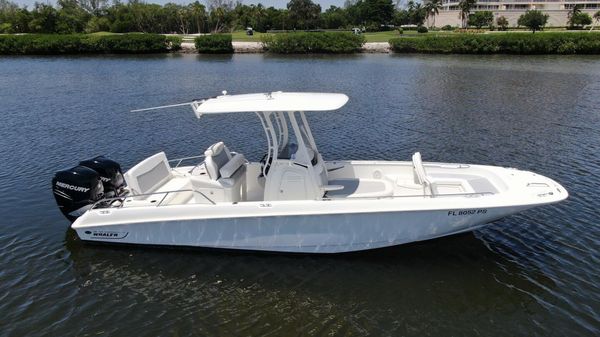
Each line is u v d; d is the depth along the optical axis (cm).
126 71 3856
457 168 942
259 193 913
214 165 835
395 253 848
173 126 1844
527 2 11338
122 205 871
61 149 1530
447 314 697
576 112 2048
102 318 698
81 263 836
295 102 802
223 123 1881
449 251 856
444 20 11575
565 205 1032
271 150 851
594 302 714
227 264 826
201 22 8919
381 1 10325
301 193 822
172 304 730
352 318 693
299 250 827
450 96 2531
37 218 1005
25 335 661
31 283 780
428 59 5028
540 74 3516
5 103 2320
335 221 786
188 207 812
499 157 1422
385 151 1510
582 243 876
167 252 859
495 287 756
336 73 3722
